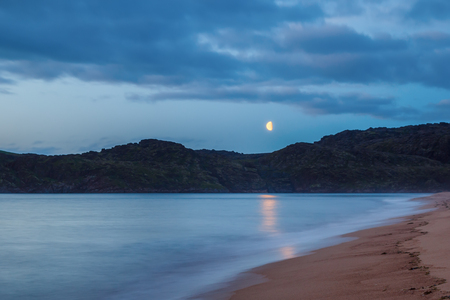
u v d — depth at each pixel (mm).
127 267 22953
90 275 20906
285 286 13766
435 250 17484
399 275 12977
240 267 20172
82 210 95188
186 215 74438
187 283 17734
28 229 48750
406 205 92062
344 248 22938
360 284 12305
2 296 16922
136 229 47344
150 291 16891
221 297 13805
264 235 37625
